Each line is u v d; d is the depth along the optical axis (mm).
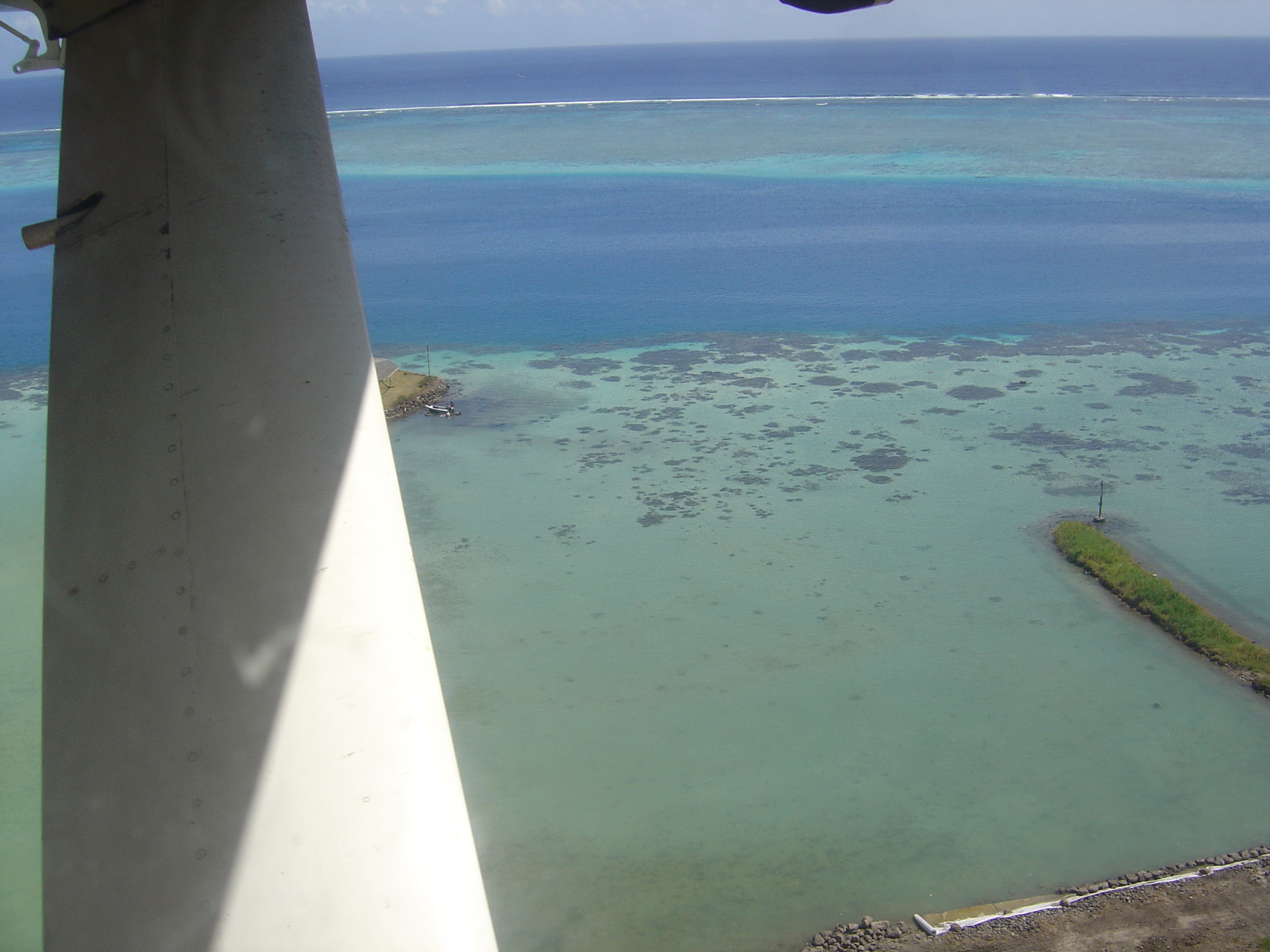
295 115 2111
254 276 1883
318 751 1505
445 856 1476
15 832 9219
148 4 2088
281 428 1763
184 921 1407
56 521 1768
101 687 1613
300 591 1632
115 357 1846
